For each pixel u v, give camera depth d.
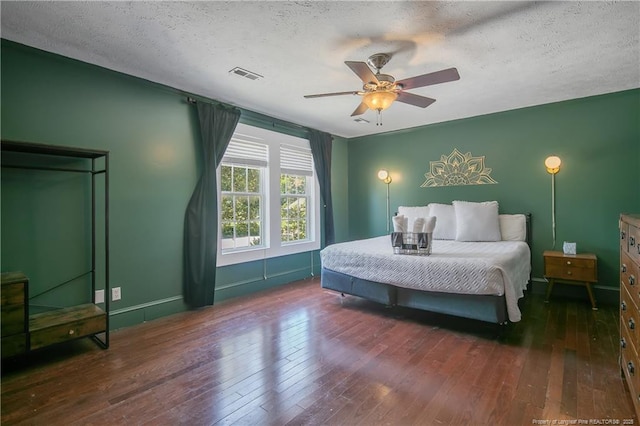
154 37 2.41
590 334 2.79
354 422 1.70
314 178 5.28
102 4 2.00
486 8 2.05
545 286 4.05
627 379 1.85
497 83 3.35
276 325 3.09
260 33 2.35
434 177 5.03
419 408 1.81
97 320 2.54
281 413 1.78
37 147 2.29
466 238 4.16
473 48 2.58
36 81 2.59
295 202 5.07
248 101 3.87
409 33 2.36
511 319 2.65
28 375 2.18
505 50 2.61
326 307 3.63
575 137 3.90
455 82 3.31
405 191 5.34
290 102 3.91
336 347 2.60
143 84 3.23
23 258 2.56
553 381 2.06
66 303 2.78
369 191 5.77
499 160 4.44
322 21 2.20
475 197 4.65
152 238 3.31
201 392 1.98
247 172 4.31
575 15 2.13
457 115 4.54
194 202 3.62
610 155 3.71
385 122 4.90
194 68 2.95
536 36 2.40
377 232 5.69
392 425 1.67
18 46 2.49
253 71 3.01
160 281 3.37
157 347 2.61
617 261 3.68
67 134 2.75
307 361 2.37
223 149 3.83
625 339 1.93
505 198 4.41
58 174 2.74
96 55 2.69
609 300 3.69
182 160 3.56
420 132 5.14
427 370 2.23
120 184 3.08
